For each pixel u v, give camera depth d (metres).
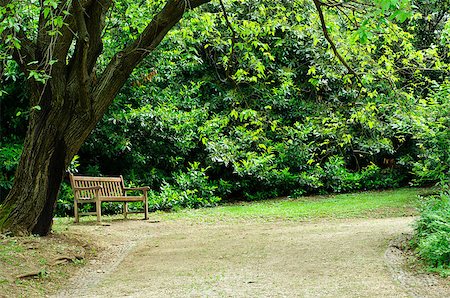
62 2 8.01
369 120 12.58
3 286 6.04
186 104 17.45
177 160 17.08
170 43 15.23
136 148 16.53
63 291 6.27
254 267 6.93
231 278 6.44
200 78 18.64
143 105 16.72
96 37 8.41
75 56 8.45
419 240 7.31
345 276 6.20
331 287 5.77
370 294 5.43
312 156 17.48
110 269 7.39
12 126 16.12
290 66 18.12
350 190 17.97
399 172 18.44
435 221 6.98
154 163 17.09
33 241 8.00
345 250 7.55
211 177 17.92
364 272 6.33
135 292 6.04
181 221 12.33
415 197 14.34
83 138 8.61
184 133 16.53
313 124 17.80
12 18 6.96
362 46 11.66
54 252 7.75
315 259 7.14
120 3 12.47
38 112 8.45
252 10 16.19
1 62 9.33
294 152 17.44
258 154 17.77
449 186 9.25
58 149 8.48
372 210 12.35
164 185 16.34
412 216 11.30
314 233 9.28
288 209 13.55
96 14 8.27
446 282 5.72
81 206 15.19
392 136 17.64
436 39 18.11
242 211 13.67
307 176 17.25
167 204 15.12
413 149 18.03
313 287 5.81
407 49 11.05
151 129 16.16
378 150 17.56
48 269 7.02
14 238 7.99
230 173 17.72
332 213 12.25
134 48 8.55
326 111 17.95
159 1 12.28
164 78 17.66
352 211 12.38
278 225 10.97
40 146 8.44
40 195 8.48
